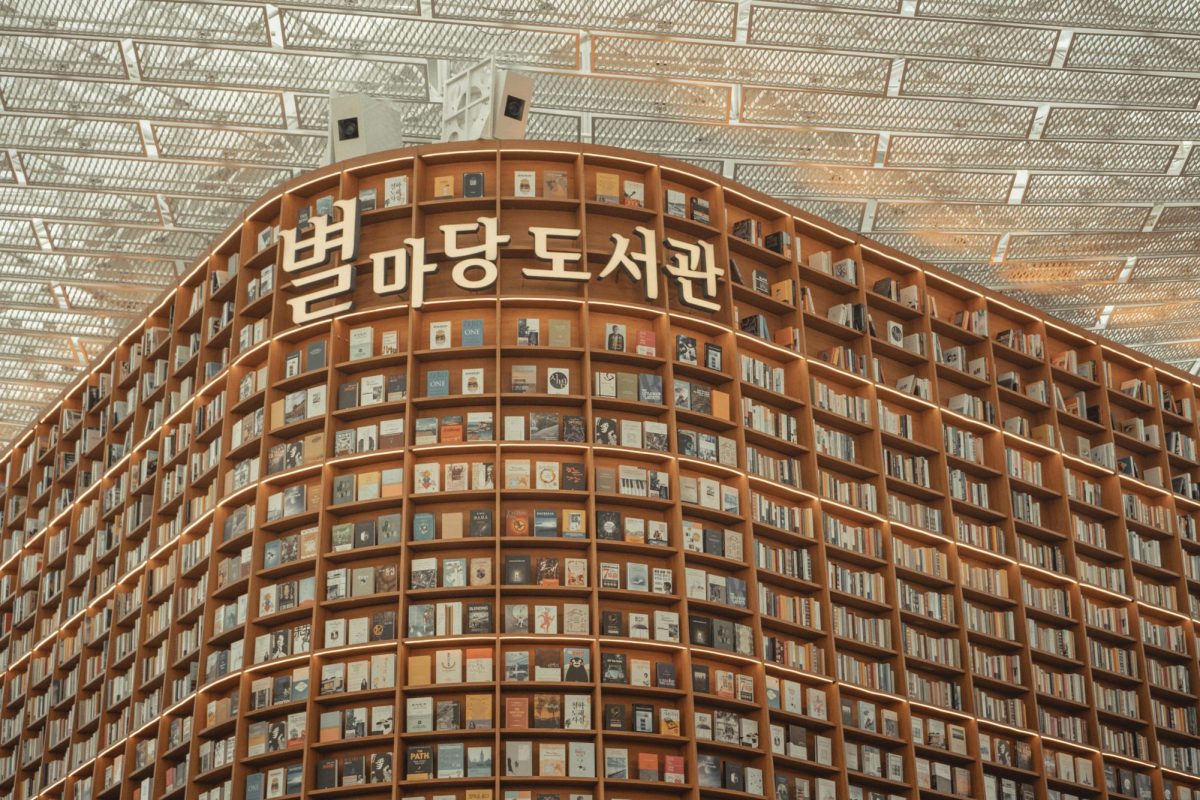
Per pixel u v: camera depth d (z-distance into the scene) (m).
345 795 14.83
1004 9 19.05
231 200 21.53
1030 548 18.75
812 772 16.05
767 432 16.80
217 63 19.28
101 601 19.34
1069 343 21.02
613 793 14.76
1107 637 19.31
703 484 16.12
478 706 14.77
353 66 19.41
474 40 19.05
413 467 15.74
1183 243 23.69
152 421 18.97
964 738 17.17
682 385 16.38
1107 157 21.81
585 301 16.19
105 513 19.69
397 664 14.91
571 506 15.73
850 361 17.84
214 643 16.27
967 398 18.84
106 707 18.17
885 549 17.22
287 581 15.98
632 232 17.08
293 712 15.38
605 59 19.45
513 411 16.12
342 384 16.44
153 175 21.14
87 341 24.70
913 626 17.50
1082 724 18.34
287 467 16.23
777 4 18.69
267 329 17.09
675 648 15.35
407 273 16.31
